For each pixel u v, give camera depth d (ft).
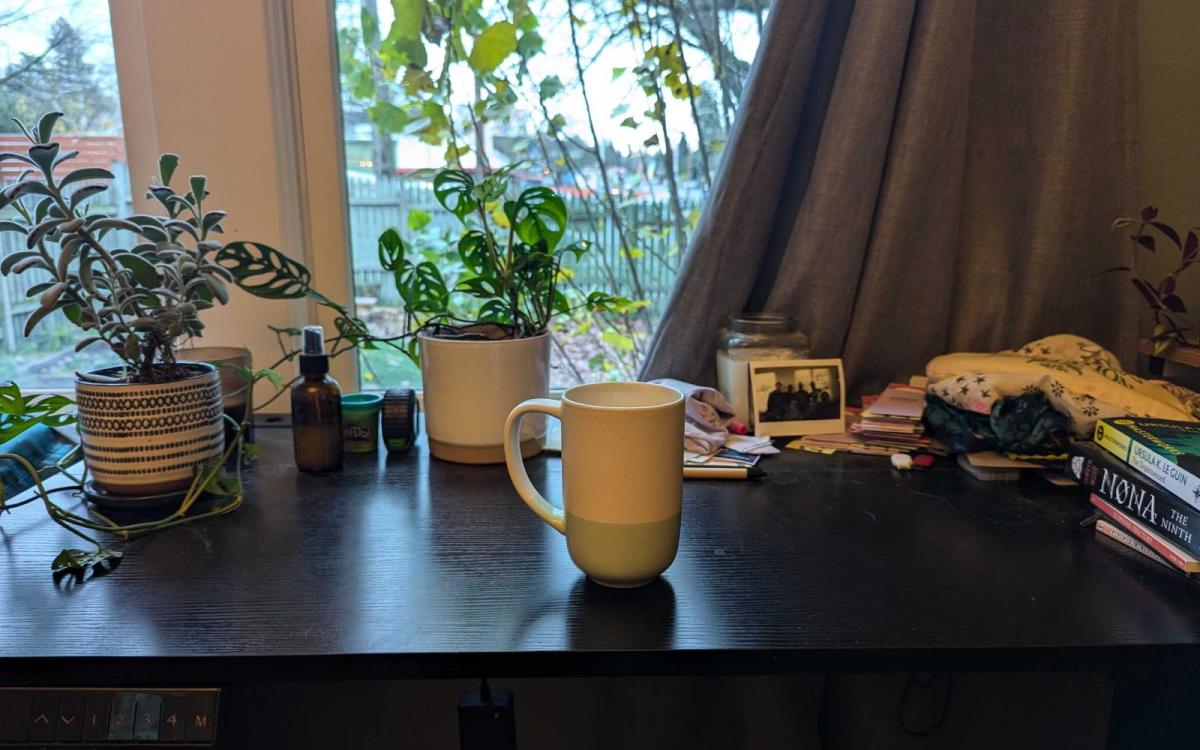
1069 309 3.53
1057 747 3.74
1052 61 3.28
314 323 3.73
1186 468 2.15
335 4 3.59
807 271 3.45
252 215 3.52
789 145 3.43
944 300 3.55
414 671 1.77
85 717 1.73
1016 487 2.86
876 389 3.69
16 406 2.69
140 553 2.26
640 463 1.94
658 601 2.00
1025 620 1.92
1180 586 2.10
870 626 1.89
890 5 3.18
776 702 3.61
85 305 2.43
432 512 2.58
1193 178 3.63
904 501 2.71
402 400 3.18
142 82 3.52
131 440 2.44
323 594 2.02
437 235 3.94
